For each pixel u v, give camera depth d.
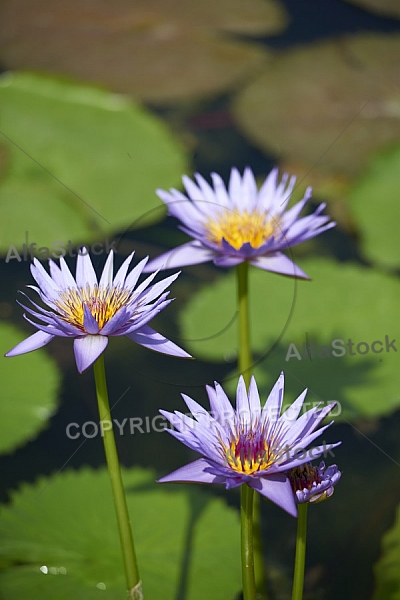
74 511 1.29
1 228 1.49
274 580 1.24
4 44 1.96
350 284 1.48
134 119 1.71
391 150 1.62
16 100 1.74
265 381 1.39
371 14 2.12
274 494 1.08
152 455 1.33
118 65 1.90
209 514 1.29
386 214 1.54
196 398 1.36
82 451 1.33
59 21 2.06
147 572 1.24
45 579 1.23
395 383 1.39
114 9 2.11
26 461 1.32
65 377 1.39
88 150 1.61
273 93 1.81
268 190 1.28
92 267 1.14
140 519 1.28
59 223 1.50
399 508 1.28
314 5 2.13
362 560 1.25
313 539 1.27
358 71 1.87
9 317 1.43
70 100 1.75
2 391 1.37
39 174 1.57
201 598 1.22
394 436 1.34
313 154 1.62
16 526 1.27
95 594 1.22
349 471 1.31
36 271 1.14
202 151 1.63
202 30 2.04
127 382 1.38
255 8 2.14
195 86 1.84
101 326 1.12
